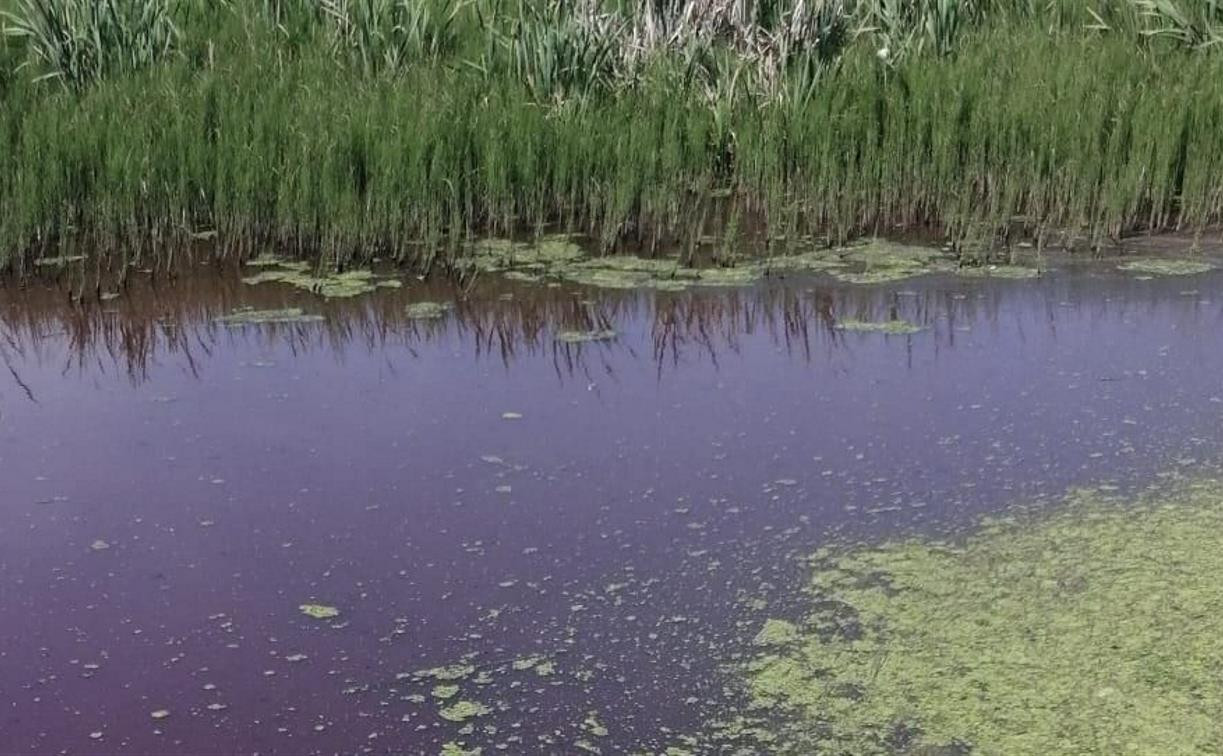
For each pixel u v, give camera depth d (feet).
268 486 13.85
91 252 20.57
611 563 12.41
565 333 17.58
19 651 11.32
